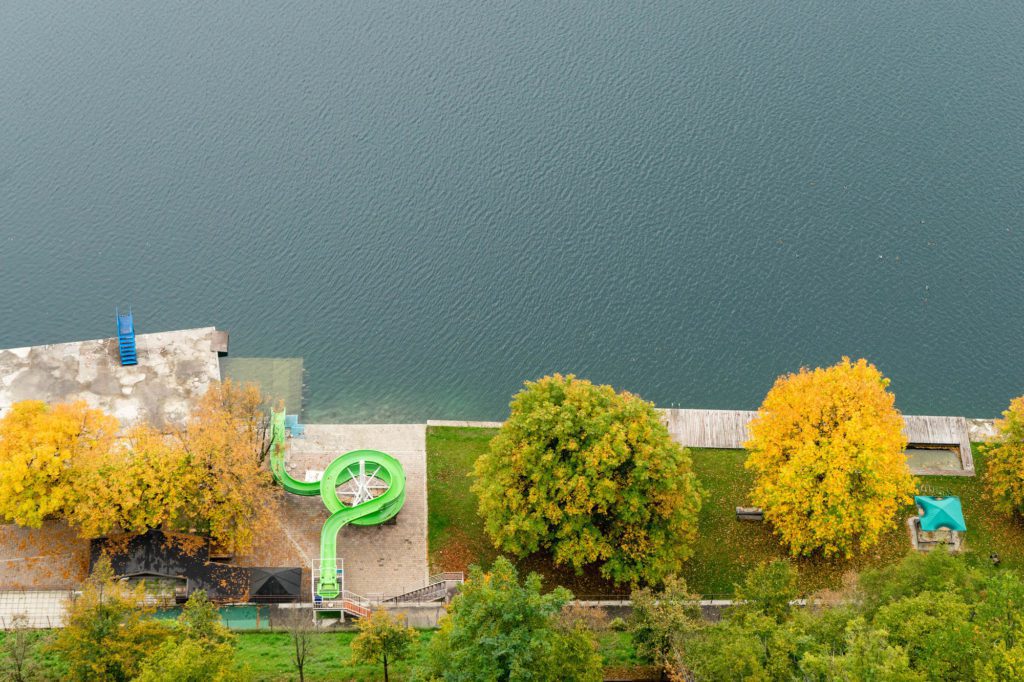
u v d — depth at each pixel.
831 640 112.06
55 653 120.44
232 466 135.00
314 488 144.38
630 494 133.38
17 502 132.62
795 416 141.12
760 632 110.75
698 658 113.88
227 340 168.88
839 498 136.75
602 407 137.25
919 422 159.88
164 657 107.00
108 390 158.62
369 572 140.25
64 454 134.00
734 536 147.25
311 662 123.44
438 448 155.75
